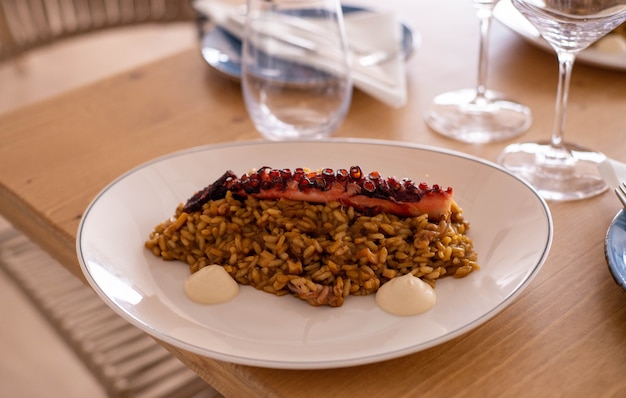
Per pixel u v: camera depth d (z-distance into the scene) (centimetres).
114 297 54
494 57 91
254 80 76
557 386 50
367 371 51
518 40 94
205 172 67
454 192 63
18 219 73
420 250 56
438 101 82
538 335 54
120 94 86
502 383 51
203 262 58
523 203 60
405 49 88
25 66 192
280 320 54
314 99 76
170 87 87
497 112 79
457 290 55
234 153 68
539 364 52
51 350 115
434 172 65
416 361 52
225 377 54
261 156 68
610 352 52
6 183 73
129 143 78
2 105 174
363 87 80
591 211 65
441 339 50
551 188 68
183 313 54
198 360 56
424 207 57
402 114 81
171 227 59
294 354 50
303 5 75
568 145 74
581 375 51
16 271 88
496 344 53
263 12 75
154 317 54
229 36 91
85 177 73
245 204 59
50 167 75
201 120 81
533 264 55
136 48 202
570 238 62
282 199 58
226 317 54
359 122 79
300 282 55
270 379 51
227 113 82
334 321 54
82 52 200
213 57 87
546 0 60
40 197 71
